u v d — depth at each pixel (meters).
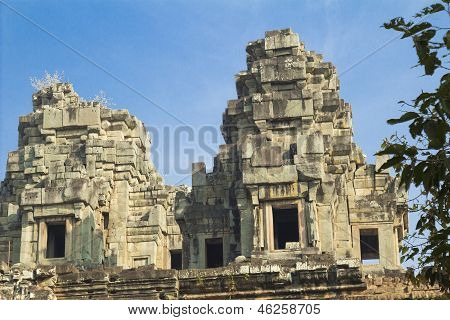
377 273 51.78
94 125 64.31
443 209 24.22
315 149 54.16
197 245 57.22
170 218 64.62
